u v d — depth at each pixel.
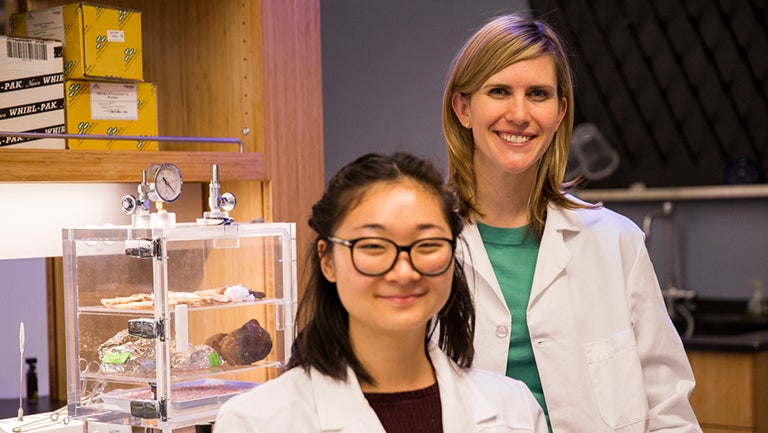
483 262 2.02
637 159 5.30
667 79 5.18
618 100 5.29
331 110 5.09
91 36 2.72
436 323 1.59
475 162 2.03
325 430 1.41
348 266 1.37
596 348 2.02
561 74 1.96
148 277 2.41
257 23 3.01
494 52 1.90
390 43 4.93
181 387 2.50
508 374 2.03
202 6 3.13
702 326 4.99
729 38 5.03
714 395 4.25
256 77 3.03
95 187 2.94
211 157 2.85
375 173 1.39
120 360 2.45
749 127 5.05
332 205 1.40
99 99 2.78
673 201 5.25
